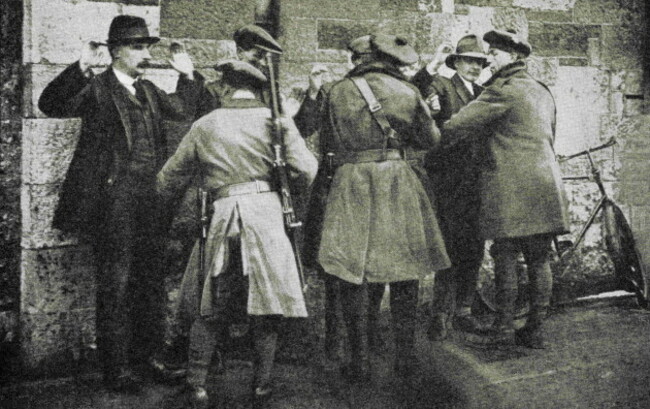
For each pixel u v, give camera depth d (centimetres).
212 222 316
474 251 410
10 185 360
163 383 361
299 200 375
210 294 311
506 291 402
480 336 409
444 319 408
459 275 412
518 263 449
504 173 390
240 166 316
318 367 380
